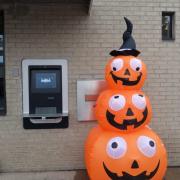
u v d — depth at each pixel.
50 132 2.74
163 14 2.82
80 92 2.73
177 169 2.81
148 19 2.77
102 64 2.74
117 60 2.18
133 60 2.16
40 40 2.70
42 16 2.69
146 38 2.78
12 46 2.69
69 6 2.70
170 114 2.83
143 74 2.19
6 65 2.69
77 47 2.72
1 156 2.74
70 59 2.72
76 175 2.68
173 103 2.83
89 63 2.74
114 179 2.11
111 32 2.74
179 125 2.84
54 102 2.72
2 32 2.71
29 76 2.70
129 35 2.26
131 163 2.08
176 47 2.80
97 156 2.14
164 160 2.18
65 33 2.71
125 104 2.11
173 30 2.82
